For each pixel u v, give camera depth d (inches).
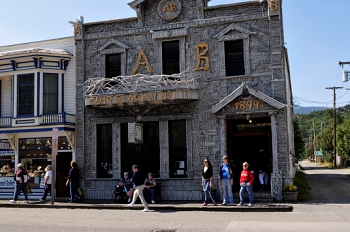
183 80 740.7
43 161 853.8
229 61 765.9
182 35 780.6
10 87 895.1
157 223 497.4
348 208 602.5
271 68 732.7
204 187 655.1
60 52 834.8
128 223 500.7
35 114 824.9
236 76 747.4
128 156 808.3
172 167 780.6
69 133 823.1
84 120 832.9
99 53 837.8
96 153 820.6
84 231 447.2
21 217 572.7
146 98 735.1
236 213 585.3
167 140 778.2
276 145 713.0
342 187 940.0
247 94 725.9
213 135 752.3
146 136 800.3
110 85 789.9
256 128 772.6
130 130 757.9
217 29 770.2
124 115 808.9
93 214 598.9
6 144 882.1
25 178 767.1
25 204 733.9
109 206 674.8
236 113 732.7
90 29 850.8
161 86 742.5
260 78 740.0
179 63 784.3
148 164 794.2
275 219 510.0
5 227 481.4
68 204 716.7
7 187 867.4
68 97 848.3
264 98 712.4
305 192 803.4
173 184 764.6
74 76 848.3
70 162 844.6
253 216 544.1
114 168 805.9
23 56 835.4
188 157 762.2
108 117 818.2
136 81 745.6
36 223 510.0
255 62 745.0
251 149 789.9
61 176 844.6
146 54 805.2
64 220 534.9
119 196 752.3
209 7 772.0
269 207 601.3
